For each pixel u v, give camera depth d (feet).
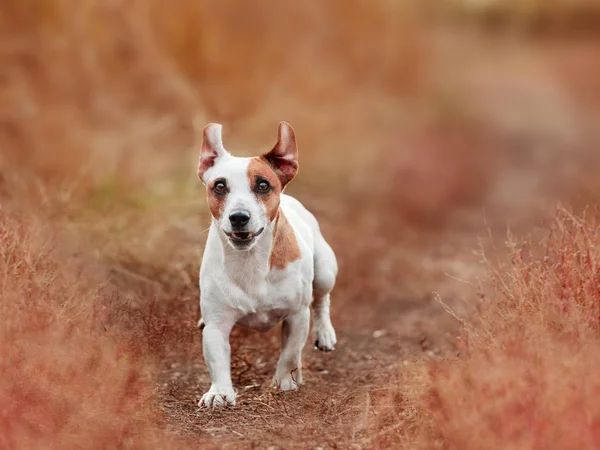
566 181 68.18
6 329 23.59
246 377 30.81
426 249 52.31
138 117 56.54
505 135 85.66
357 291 42.37
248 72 65.46
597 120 94.07
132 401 24.68
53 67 54.24
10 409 21.76
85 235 37.27
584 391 20.59
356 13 78.02
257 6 67.21
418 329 37.01
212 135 27.02
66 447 21.52
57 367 23.48
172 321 31.50
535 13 147.13
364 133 73.31
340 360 33.17
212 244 26.99
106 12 58.54
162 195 45.21
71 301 27.86
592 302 24.26
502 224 58.34
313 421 25.16
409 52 82.64
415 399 23.89
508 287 26.71
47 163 47.32
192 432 24.59
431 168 68.85
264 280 26.78
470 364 23.09
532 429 20.24
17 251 27.22
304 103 68.28
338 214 52.90
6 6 54.44
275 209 26.25
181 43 63.46
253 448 23.32
